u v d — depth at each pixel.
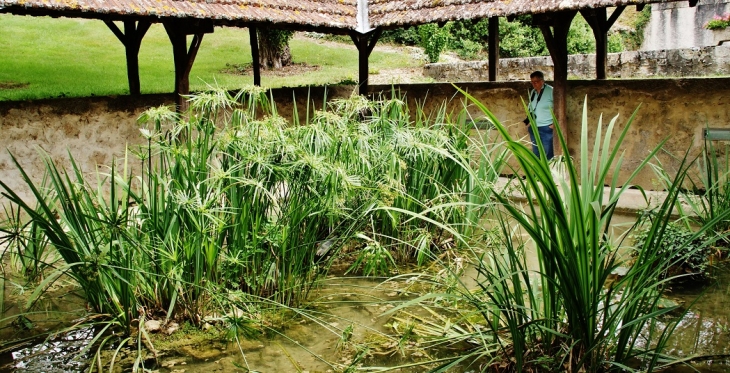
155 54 18.56
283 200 4.73
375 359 3.80
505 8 8.26
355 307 4.61
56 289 5.10
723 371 3.51
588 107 8.79
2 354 3.96
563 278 3.05
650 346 3.82
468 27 22.69
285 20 8.48
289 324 4.34
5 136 7.28
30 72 14.75
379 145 5.66
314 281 4.78
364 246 5.71
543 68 16.66
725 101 7.83
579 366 3.16
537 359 3.26
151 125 8.40
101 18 7.09
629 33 23.83
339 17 9.53
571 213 3.03
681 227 5.31
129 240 4.08
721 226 5.40
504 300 3.46
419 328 4.14
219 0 8.12
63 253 4.14
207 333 4.20
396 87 10.17
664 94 8.23
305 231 4.74
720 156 7.94
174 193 4.39
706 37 21.66
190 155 4.43
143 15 7.14
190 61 8.12
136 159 8.32
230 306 4.37
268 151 4.58
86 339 4.17
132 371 3.70
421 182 5.63
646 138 8.45
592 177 3.23
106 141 8.08
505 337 3.73
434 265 5.41
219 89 4.73
